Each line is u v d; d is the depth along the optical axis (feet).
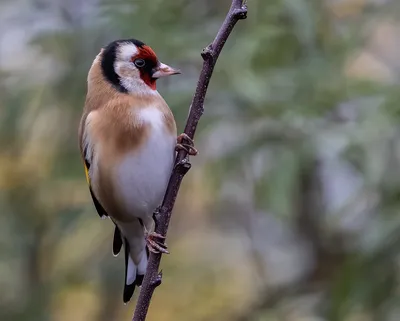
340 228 40.14
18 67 40.70
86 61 38.32
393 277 34.12
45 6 39.78
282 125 34.32
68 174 39.47
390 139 32.94
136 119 25.12
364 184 33.47
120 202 25.76
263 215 43.83
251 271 48.03
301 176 37.11
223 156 35.50
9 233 43.27
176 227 48.37
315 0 36.09
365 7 38.19
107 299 45.78
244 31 35.88
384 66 43.86
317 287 41.55
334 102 34.78
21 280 44.27
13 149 41.93
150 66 25.64
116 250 27.81
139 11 36.09
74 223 40.34
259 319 41.39
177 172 21.57
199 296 46.98
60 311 45.29
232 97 34.81
